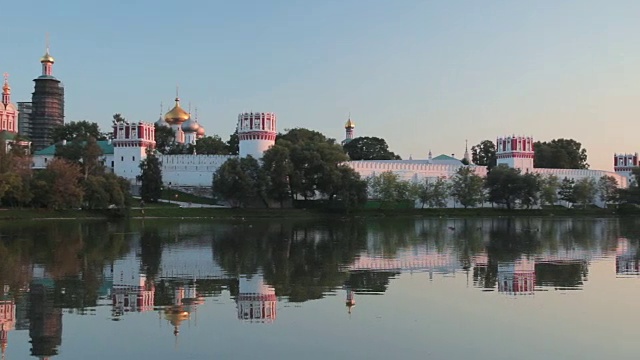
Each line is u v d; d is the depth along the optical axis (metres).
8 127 197.50
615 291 40.44
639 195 177.00
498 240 79.88
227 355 26.06
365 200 152.12
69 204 124.25
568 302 36.78
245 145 168.75
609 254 62.25
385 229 103.25
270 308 34.91
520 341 28.47
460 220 138.88
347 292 39.94
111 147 181.88
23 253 61.38
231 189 144.12
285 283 43.28
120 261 55.38
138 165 168.12
